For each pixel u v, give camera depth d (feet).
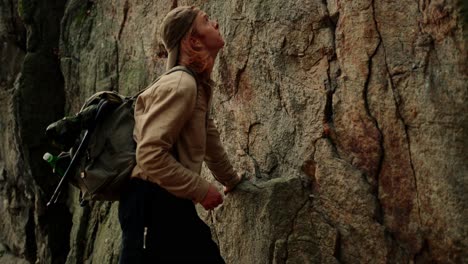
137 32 16.35
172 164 8.52
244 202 10.92
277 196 10.55
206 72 9.25
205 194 8.80
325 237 10.33
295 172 11.03
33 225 21.31
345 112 10.51
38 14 19.71
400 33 9.91
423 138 9.56
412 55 9.76
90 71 17.93
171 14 9.20
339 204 10.37
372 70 10.19
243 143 12.17
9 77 21.97
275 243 10.42
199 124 9.03
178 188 8.61
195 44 9.11
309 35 11.12
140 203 8.73
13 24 21.48
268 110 11.73
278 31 11.57
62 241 19.31
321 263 10.27
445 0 9.29
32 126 19.40
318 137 10.80
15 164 21.45
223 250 11.39
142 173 8.75
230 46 12.53
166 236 8.80
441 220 9.35
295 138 11.16
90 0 18.76
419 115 9.61
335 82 10.71
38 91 19.57
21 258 21.86
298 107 11.19
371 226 10.00
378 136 10.09
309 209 10.57
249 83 12.13
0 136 22.59
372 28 10.19
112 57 17.21
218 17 13.08
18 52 21.85
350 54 10.48
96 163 9.02
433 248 9.49
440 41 9.43
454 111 9.23
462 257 9.16
